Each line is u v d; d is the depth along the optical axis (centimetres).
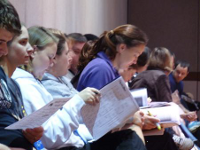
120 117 534
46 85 590
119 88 531
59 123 481
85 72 641
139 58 791
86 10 1328
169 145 756
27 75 498
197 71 1850
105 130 529
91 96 501
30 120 405
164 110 707
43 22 1013
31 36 524
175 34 1861
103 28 1512
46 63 524
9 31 383
